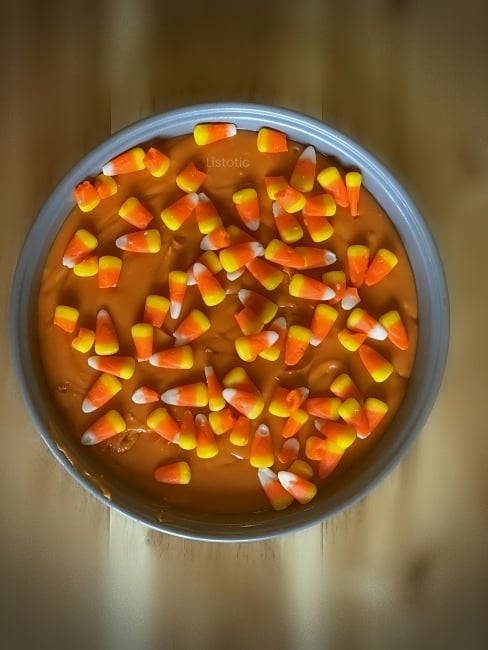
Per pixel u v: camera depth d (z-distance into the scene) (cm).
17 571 34
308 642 35
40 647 34
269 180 33
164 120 32
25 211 35
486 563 35
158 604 35
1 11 36
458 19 37
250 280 34
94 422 33
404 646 35
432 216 36
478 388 36
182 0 36
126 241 33
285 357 33
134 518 31
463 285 36
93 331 33
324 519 31
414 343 34
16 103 36
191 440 33
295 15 36
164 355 33
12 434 35
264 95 36
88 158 32
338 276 33
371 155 33
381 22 37
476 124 37
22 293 32
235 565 35
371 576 35
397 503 35
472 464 36
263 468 33
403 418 33
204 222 33
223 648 34
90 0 36
